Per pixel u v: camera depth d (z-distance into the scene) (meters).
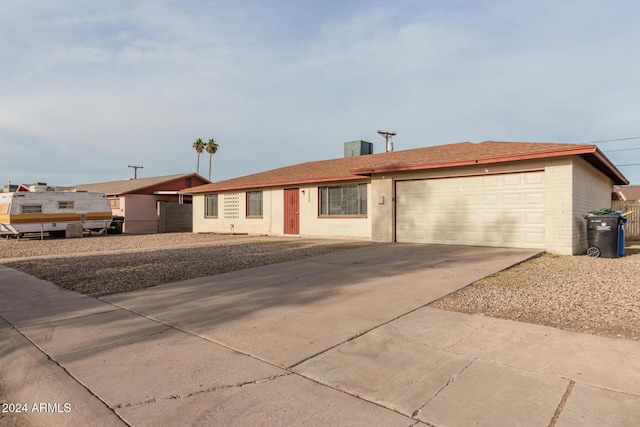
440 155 15.05
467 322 5.04
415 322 5.09
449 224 13.68
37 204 20.75
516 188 12.29
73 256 13.14
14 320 5.77
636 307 5.53
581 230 12.05
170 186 32.81
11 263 11.73
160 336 4.91
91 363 4.15
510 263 9.30
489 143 15.78
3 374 4.09
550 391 3.26
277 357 4.15
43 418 3.21
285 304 6.18
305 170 20.73
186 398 3.36
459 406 3.09
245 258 11.33
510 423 2.84
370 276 8.12
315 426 2.89
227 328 5.13
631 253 12.14
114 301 6.72
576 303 5.80
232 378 3.70
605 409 2.97
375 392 3.36
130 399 3.38
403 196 14.87
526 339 4.40
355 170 15.36
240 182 21.78
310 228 18.20
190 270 9.51
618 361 3.78
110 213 23.86
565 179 11.26
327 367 3.88
